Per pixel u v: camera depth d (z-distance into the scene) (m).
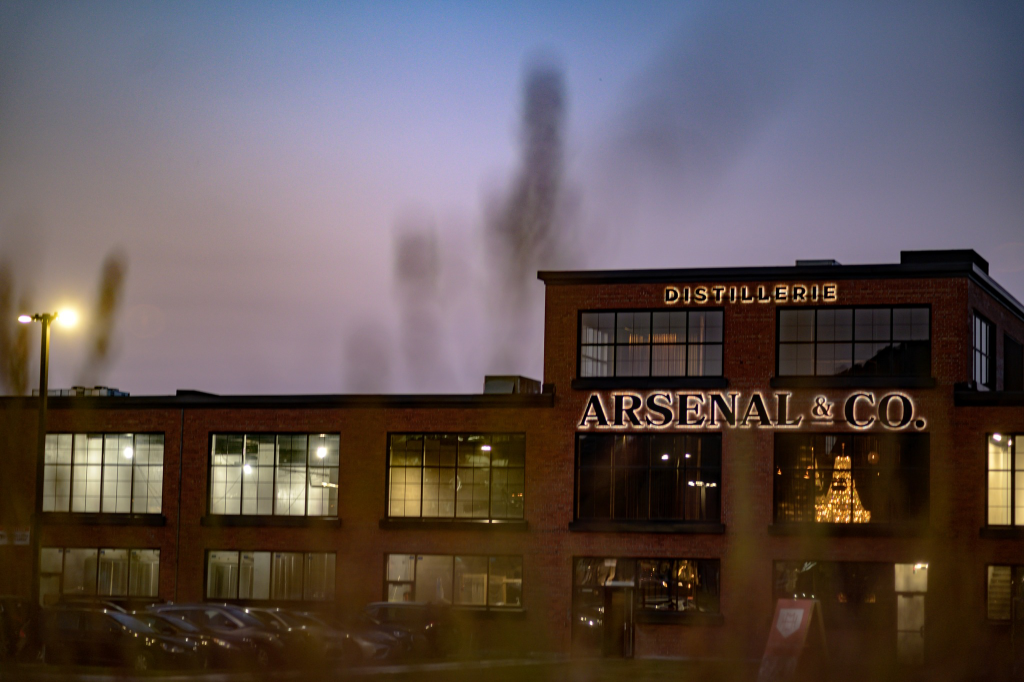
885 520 48.00
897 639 47.19
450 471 52.41
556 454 51.12
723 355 50.09
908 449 48.12
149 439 55.56
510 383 54.19
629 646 48.31
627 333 51.09
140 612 40.91
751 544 48.91
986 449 47.41
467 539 51.66
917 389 48.12
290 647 40.91
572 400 51.16
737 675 40.22
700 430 49.81
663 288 50.62
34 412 56.53
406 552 52.25
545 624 50.34
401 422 53.00
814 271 49.31
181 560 54.34
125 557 55.00
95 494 55.72
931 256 51.28
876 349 48.75
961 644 46.56
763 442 49.25
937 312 48.22
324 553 53.19
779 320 49.75
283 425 54.22
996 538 46.72
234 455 54.69
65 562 55.47
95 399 56.06
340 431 53.66
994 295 51.66
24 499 56.19
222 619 41.56
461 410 52.44
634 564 49.94
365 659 43.84
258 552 53.78
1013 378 54.84
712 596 49.09
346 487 53.19
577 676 38.69
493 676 38.06
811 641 36.22
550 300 51.69
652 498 50.16
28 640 40.28
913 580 47.41
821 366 49.19
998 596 46.66
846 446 48.69
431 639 46.69
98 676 35.56
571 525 50.44
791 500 49.00
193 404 55.06
